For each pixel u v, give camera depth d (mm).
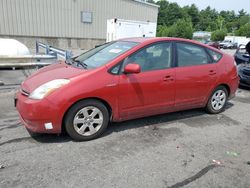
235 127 4660
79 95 3512
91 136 3799
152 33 17641
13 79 7184
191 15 108562
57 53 7953
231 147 3834
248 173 3154
